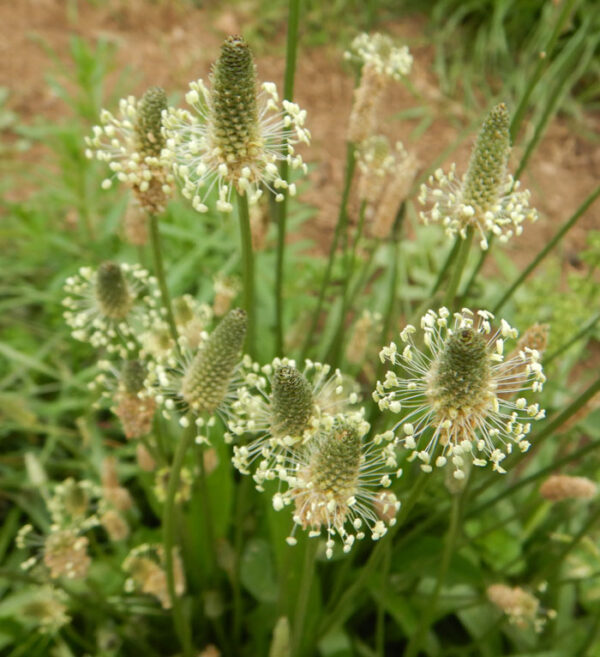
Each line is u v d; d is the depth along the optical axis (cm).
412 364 8
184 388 9
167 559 11
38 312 20
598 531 15
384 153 13
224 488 13
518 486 12
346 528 14
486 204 9
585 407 11
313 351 18
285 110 9
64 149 21
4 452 17
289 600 12
